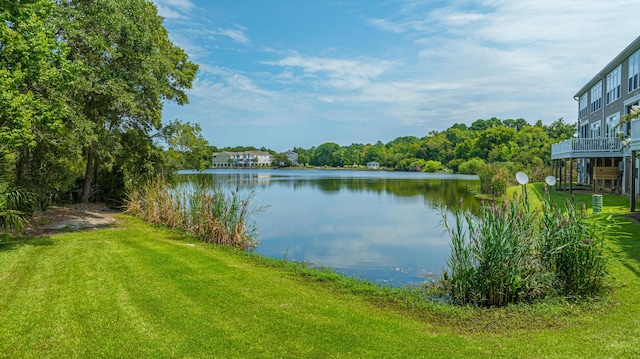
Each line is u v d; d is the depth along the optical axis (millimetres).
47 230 12133
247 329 5188
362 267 9711
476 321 5695
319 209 21547
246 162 131750
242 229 12039
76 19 12078
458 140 110312
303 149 157125
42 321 5344
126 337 4926
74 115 11578
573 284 6488
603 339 4824
